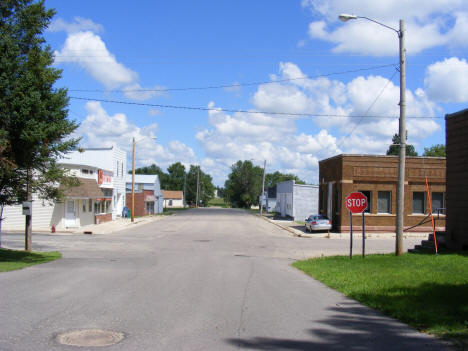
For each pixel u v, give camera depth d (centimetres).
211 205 15562
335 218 3500
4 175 1475
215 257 1847
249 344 602
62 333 636
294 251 2180
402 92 1566
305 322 737
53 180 1575
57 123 1483
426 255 1518
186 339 620
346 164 3328
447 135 1677
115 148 4909
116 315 758
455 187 1623
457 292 918
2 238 2689
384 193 3381
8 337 609
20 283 1075
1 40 1388
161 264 1559
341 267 1428
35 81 1427
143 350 563
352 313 809
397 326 712
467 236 1553
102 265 1497
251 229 3834
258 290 1050
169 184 14650
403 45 1557
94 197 3753
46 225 3472
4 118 1382
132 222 4428
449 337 636
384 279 1138
